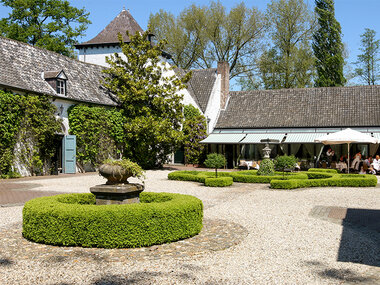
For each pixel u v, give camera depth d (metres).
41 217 7.57
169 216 7.72
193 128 34.88
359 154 27.55
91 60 38.56
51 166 24.58
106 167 8.77
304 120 34.53
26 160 22.62
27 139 22.64
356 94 35.34
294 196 15.02
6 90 21.30
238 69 50.72
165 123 28.39
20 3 35.88
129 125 28.38
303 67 45.69
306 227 9.29
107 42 37.53
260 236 8.37
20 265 6.28
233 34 48.44
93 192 8.79
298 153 32.84
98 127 26.98
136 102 29.70
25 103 22.14
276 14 47.12
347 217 10.66
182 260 6.61
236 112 38.34
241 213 11.14
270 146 33.53
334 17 46.28
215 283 5.53
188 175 21.19
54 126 23.83
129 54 30.12
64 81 25.62
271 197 14.70
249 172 23.81
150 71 29.78
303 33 47.31
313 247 7.51
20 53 24.53
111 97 29.56
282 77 47.47
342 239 8.14
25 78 23.14
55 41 38.03
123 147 29.89
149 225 7.48
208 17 48.66
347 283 5.58
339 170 26.27
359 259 6.75
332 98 35.84
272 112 36.62
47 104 23.66
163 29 50.41
